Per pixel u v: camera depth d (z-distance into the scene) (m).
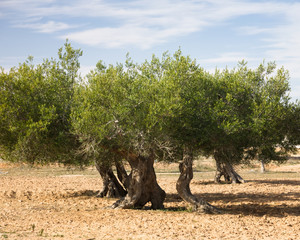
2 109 15.56
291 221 16.64
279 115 16.16
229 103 16.19
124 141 16.08
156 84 15.80
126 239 12.77
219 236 13.46
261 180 37.25
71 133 16.22
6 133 16.47
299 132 17.34
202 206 18.67
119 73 16.61
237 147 17.53
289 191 28.53
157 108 14.89
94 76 16.48
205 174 46.84
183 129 15.96
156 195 20.09
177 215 17.91
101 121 15.48
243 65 17.36
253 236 13.57
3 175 45.31
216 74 18.05
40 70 18.09
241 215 17.92
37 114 16.41
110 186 26.09
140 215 17.73
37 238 12.61
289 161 60.72
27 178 42.12
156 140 15.73
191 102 15.73
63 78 18.08
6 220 16.64
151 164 19.59
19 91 16.38
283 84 16.69
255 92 16.86
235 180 34.84
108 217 17.27
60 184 35.94
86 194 27.62
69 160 22.25
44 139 16.48
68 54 18.47
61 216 17.80
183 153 18.80
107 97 15.77
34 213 18.83
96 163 23.33
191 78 15.87
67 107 17.28
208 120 15.70
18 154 16.73
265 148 18.20
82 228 14.79
